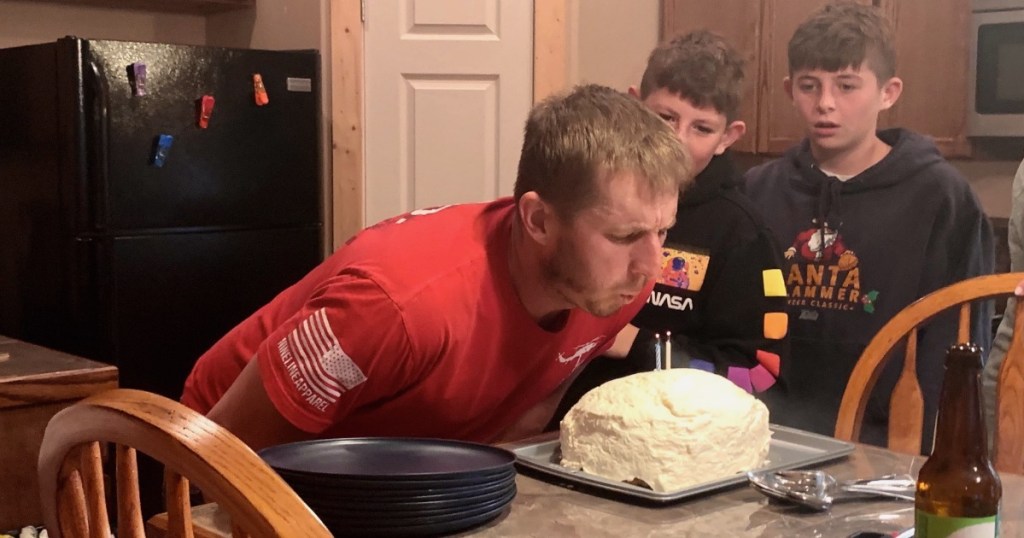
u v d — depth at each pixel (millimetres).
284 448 1025
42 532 1800
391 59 3131
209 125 2742
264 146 2873
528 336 1240
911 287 2080
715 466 1074
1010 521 973
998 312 2404
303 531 638
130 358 2633
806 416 2092
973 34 2797
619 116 1099
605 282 1111
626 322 1452
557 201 1095
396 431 1259
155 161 2639
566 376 1406
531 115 1190
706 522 969
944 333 2008
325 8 3105
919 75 2873
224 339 1467
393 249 1187
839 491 1040
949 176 2113
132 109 2598
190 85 2697
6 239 2787
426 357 1154
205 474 672
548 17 3084
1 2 3061
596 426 1093
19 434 1785
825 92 2143
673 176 1081
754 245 1762
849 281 2129
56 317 2656
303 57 2947
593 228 1081
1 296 2842
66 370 1846
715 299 1759
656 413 1075
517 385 1307
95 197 2557
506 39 3102
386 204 3172
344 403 1157
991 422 1815
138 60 2600
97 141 2543
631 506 1013
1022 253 1905
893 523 970
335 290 1141
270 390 1138
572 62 3186
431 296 1139
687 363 1684
